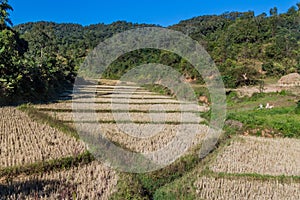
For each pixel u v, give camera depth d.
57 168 10.66
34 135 14.55
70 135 14.74
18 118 18.80
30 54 41.69
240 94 39.56
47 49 57.00
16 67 27.78
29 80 28.84
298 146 15.95
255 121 20.30
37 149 12.22
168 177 10.86
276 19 74.69
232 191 9.44
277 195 9.38
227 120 21.33
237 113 25.53
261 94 38.62
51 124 17.17
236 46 60.69
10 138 13.84
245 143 16.05
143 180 10.38
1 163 10.50
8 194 8.30
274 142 16.64
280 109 28.31
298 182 10.57
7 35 33.50
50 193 8.35
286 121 20.83
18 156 11.25
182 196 9.27
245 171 11.56
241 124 20.14
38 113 20.53
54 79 38.34
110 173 10.30
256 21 73.38
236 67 47.12
